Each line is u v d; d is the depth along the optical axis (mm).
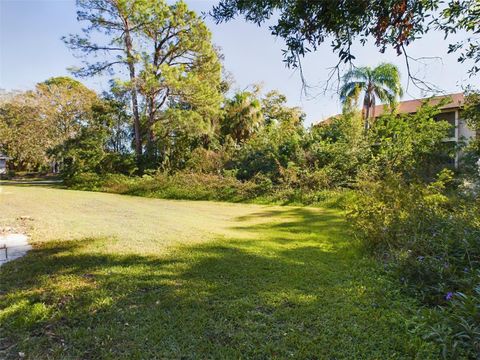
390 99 15523
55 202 9578
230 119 18078
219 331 2268
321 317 2463
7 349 2066
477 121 8938
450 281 2668
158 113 17781
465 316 2025
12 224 5969
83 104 24281
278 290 2973
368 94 15828
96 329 2283
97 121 22141
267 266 3691
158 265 3689
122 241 4809
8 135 23922
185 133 17266
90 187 14727
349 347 2074
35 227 5727
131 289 2977
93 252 4172
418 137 11133
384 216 4199
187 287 3033
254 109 17734
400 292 2881
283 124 17656
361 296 2828
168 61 18156
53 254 4070
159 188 12945
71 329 2291
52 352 2025
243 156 14305
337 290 2975
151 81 15547
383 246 3980
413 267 2990
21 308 2570
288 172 11461
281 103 23516
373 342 2127
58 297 2789
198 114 16656
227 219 7352
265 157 13516
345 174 11305
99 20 16219
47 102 24266
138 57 16031
